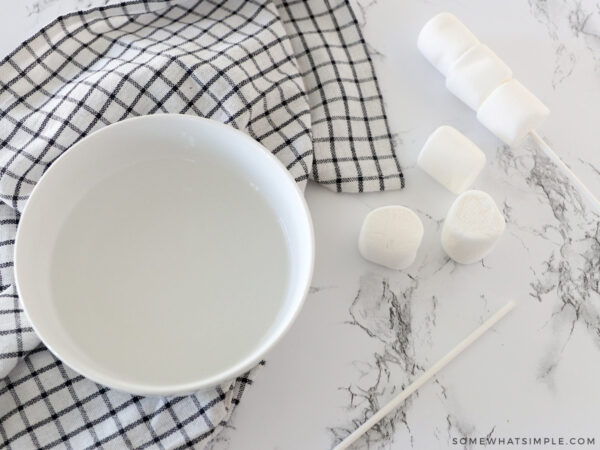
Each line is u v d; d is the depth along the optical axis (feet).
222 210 0.81
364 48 0.99
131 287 0.77
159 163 0.83
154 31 0.95
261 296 0.77
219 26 0.96
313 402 0.81
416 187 0.91
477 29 1.02
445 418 0.80
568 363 0.83
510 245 0.88
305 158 0.87
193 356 0.74
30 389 0.78
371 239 0.82
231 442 0.79
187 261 0.79
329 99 0.94
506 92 0.88
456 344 0.83
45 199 0.76
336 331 0.83
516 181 0.91
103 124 0.86
